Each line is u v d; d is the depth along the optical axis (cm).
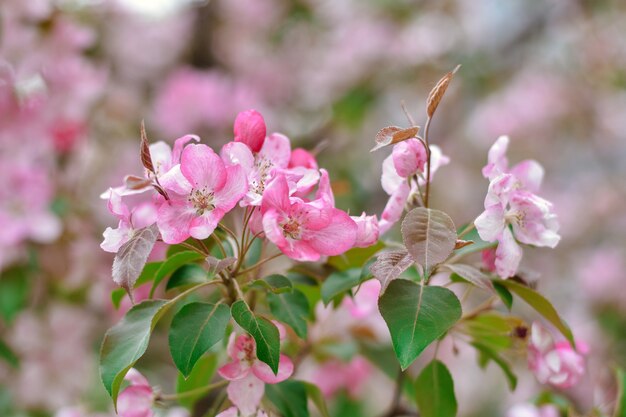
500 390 182
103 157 138
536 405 82
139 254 64
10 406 112
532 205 67
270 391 71
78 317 121
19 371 116
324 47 187
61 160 119
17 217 102
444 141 189
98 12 154
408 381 88
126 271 63
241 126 68
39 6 117
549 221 68
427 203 68
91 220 117
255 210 65
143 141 64
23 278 101
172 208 64
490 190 67
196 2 177
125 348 65
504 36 184
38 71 117
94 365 123
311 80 183
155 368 127
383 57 182
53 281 111
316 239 65
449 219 65
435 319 64
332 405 104
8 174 102
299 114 176
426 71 182
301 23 185
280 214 64
